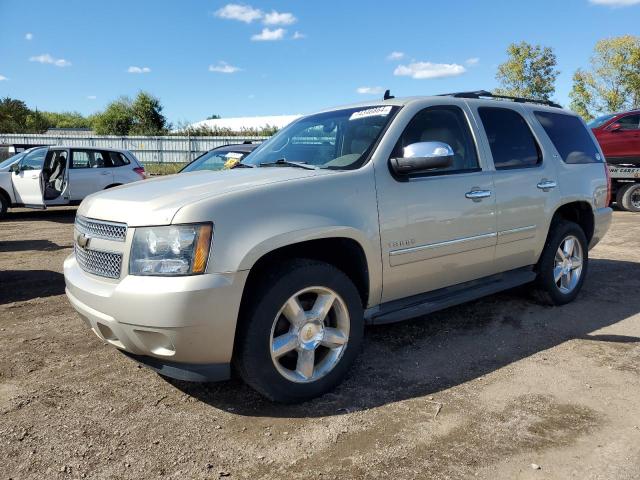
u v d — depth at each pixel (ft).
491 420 9.50
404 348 12.91
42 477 7.90
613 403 10.12
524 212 14.29
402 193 11.43
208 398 10.39
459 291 13.32
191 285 8.61
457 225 12.50
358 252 10.88
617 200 42.52
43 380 11.19
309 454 8.50
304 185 10.14
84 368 11.81
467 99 13.98
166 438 8.96
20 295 17.87
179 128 112.98
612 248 26.11
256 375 9.45
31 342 13.41
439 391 10.65
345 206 10.48
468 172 13.02
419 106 12.60
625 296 17.42
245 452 8.57
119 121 136.05
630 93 85.97
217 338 8.95
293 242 9.54
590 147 17.58
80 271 10.50
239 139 98.17
